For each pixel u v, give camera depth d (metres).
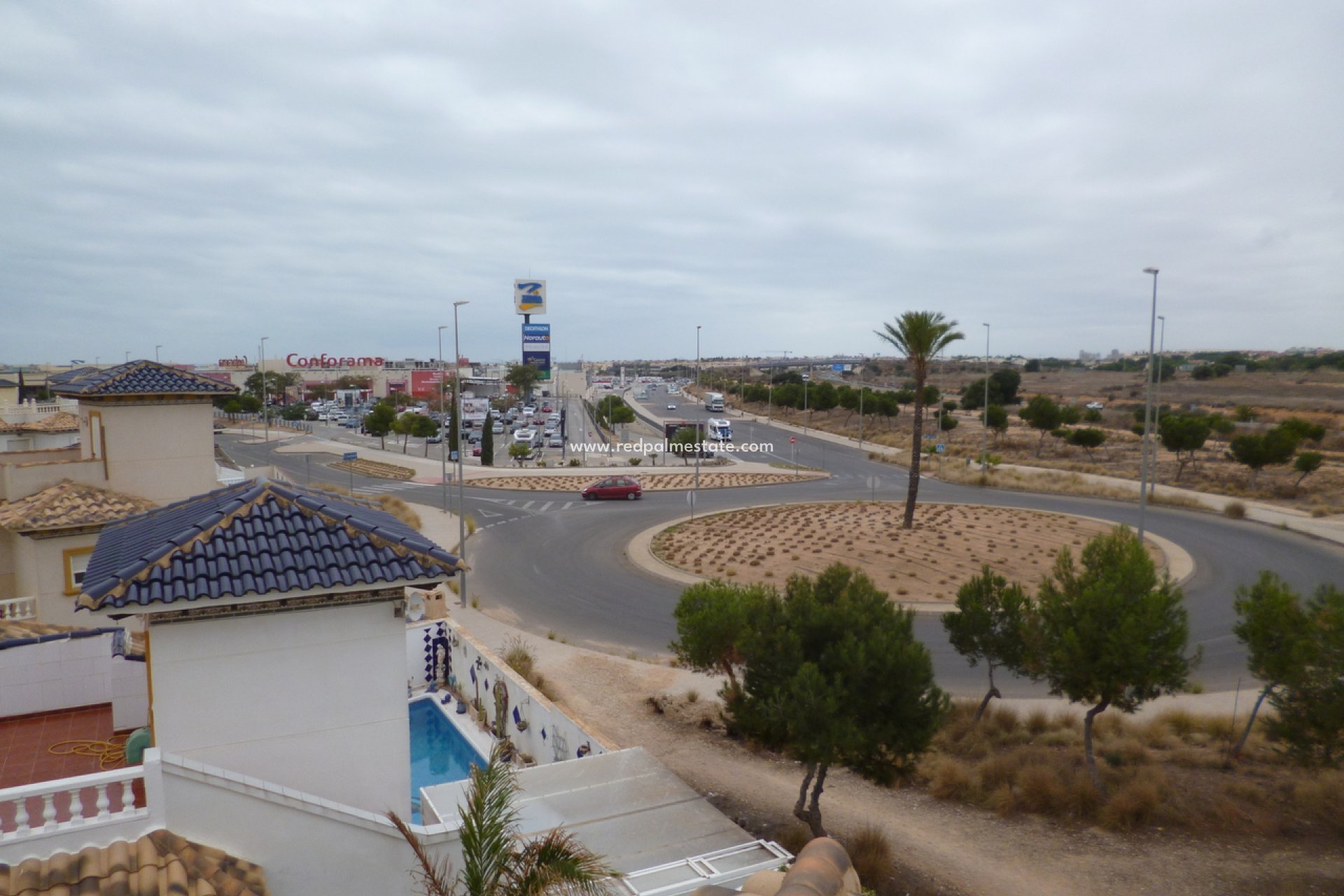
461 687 18.83
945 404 95.75
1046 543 33.97
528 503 46.91
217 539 9.16
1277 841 12.30
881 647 11.67
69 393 19.27
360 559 9.31
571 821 9.81
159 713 8.69
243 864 7.92
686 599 16.33
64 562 17.83
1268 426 73.38
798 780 14.72
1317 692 12.38
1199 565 30.52
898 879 11.23
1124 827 12.77
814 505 44.34
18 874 6.98
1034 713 16.98
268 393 133.75
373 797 9.64
